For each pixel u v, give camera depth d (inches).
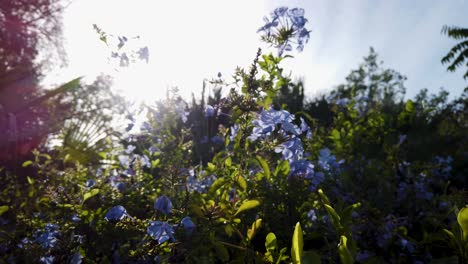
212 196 22.9
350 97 58.7
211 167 27.5
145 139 32.2
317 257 15.6
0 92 87.7
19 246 23.8
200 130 36.8
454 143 78.1
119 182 27.1
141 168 27.4
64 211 24.3
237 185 22.2
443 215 28.7
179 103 31.9
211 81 23.6
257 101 23.5
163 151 30.2
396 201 31.4
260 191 23.8
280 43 24.3
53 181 31.0
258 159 23.6
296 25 24.4
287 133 22.8
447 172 45.7
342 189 32.0
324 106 77.0
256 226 20.3
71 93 95.1
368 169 33.5
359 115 57.5
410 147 56.6
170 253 19.3
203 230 19.6
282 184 24.7
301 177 25.0
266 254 19.1
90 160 50.4
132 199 24.9
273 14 24.6
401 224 27.3
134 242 21.0
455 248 19.9
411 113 57.9
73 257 20.2
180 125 34.2
